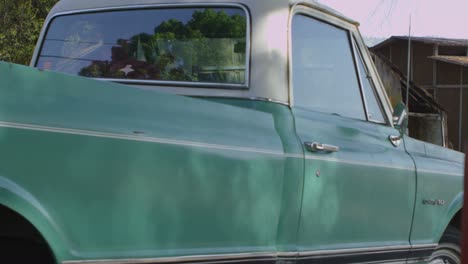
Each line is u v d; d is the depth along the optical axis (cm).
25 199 200
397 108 399
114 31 366
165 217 239
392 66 1239
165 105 247
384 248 357
